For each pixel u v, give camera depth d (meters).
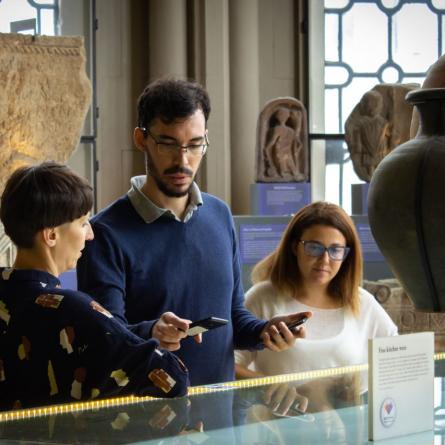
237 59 10.34
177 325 2.74
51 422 2.14
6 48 7.20
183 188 3.20
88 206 2.45
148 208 3.26
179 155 3.16
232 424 2.13
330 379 2.62
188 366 3.26
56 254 2.42
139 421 2.15
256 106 10.47
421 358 2.17
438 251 1.85
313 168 10.62
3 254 6.81
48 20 9.99
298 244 3.78
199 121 3.17
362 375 2.69
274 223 6.98
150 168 3.23
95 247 3.19
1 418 2.18
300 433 2.08
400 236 1.87
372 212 1.92
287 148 8.95
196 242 3.32
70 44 7.40
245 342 3.40
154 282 3.23
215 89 10.20
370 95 9.01
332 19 10.67
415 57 10.78
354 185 8.78
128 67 10.32
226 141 10.26
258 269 3.97
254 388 2.51
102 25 10.21
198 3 10.19
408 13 10.73
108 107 10.25
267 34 10.61
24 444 1.96
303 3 10.62
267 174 8.91
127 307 3.24
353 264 3.80
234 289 3.55
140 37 10.34
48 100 7.34
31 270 2.38
